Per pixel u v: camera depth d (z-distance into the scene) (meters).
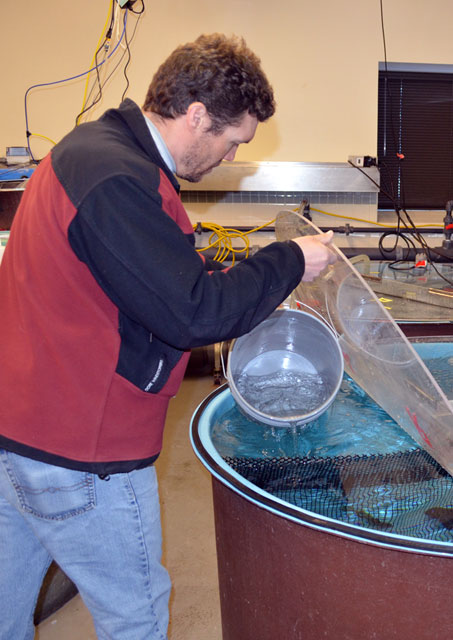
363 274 2.37
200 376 3.41
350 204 3.82
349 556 0.92
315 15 3.78
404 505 1.03
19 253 0.92
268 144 3.93
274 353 1.52
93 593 0.97
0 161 3.27
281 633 1.06
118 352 0.88
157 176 0.85
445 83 4.21
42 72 3.72
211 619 1.61
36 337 0.88
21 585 1.04
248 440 1.27
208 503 2.17
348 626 0.96
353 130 3.95
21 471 0.91
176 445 2.61
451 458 0.98
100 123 0.93
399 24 3.85
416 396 1.02
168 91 0.93
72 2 3.65
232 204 3.77
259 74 0.95
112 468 0.90
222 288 0.87
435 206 4.35
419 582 0.89
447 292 2.13
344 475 1.13
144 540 0.97
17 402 0.90
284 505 0.95
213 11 3.73
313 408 1.37
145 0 3.68
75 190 0.81
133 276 0.80
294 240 1.05
